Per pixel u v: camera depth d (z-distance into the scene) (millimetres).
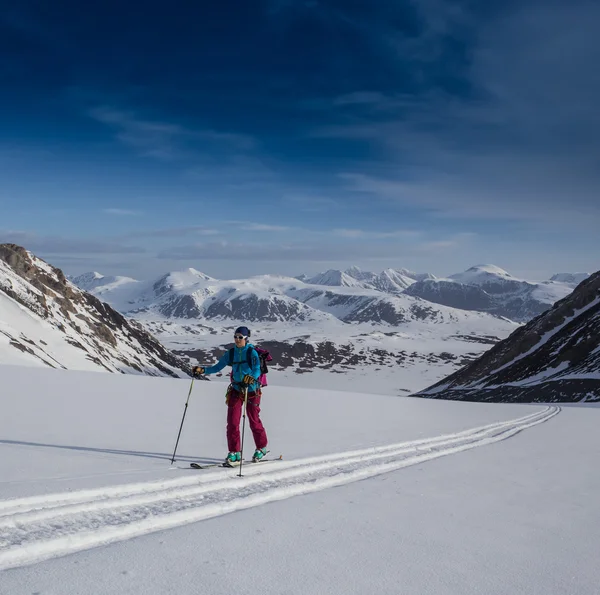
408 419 17500
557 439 14234
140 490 5742
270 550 4094
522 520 5605
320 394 26062
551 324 111062
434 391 124625
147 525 4578
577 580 3842
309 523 4953
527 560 4254
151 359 133375
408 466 8750
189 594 3178
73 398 15625
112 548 3959
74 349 96000
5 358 68125
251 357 8023
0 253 118375
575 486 7730
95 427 10859
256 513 5242
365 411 19156
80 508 4836
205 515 5145
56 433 9789
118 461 7398
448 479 7727
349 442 10773
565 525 5500
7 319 89250
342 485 6941
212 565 3693
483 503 6301
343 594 3324
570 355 88562
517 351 109562
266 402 19516
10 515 4383
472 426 16297
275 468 7625
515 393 84438
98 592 3125
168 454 8391
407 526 5059
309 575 3613
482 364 119812
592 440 14344
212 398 18953
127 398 16812
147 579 3373
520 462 9844
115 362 109562
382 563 3953
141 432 10625
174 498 5609
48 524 4383
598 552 4594
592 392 68625
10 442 8438
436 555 4227
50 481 5684
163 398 17734
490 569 3979
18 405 13266
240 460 7453
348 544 4375
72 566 3541
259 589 3324
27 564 3551
